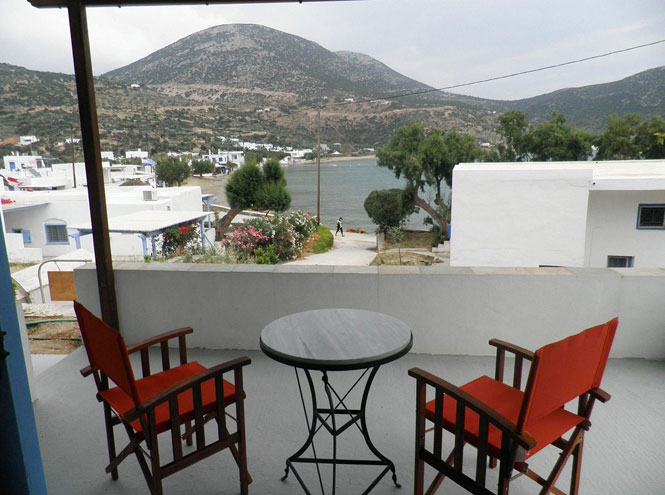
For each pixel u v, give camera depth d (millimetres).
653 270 3426
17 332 1566
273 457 2275
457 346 3502
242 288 3604
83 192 22422
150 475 1776
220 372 1783
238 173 27094
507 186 13016
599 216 13141
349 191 55656
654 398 2824
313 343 1896
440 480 1771
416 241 26094
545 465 2199
